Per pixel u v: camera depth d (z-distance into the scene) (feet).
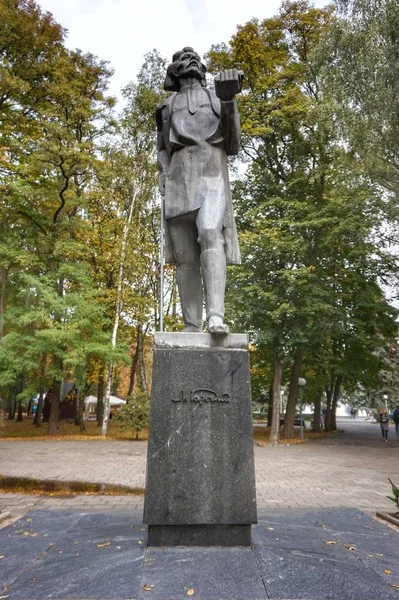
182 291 16.87
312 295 68.39
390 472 40.78
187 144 16.39
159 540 13.17
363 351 85.40
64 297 73.20
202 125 16.42
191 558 12.07
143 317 84.12
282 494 29.84
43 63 72.74
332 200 67.41
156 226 90.38
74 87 74.69
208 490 13.29
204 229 15.23
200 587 10.49
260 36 76.33
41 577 11.31
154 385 13.97
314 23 72.74
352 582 10.91
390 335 86.43
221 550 12.70
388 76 52.16
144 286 89.86
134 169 82.53
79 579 11.03
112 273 84.17
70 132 72.90
